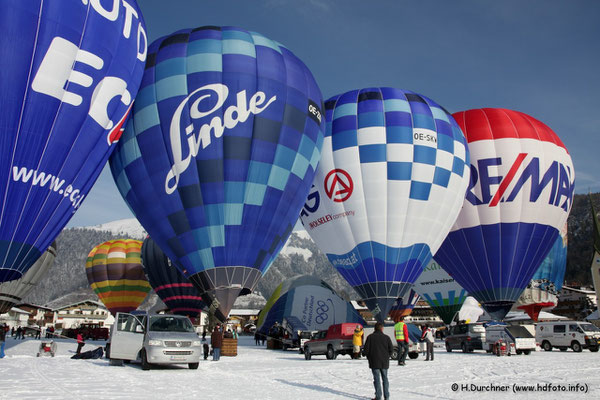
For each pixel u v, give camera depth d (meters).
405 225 28.16
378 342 10.13
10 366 17.59
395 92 30.70
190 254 22.50
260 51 24.53
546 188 32.25
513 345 24.16
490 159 32.41
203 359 22.38
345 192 28.50
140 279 53.72
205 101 22.70
